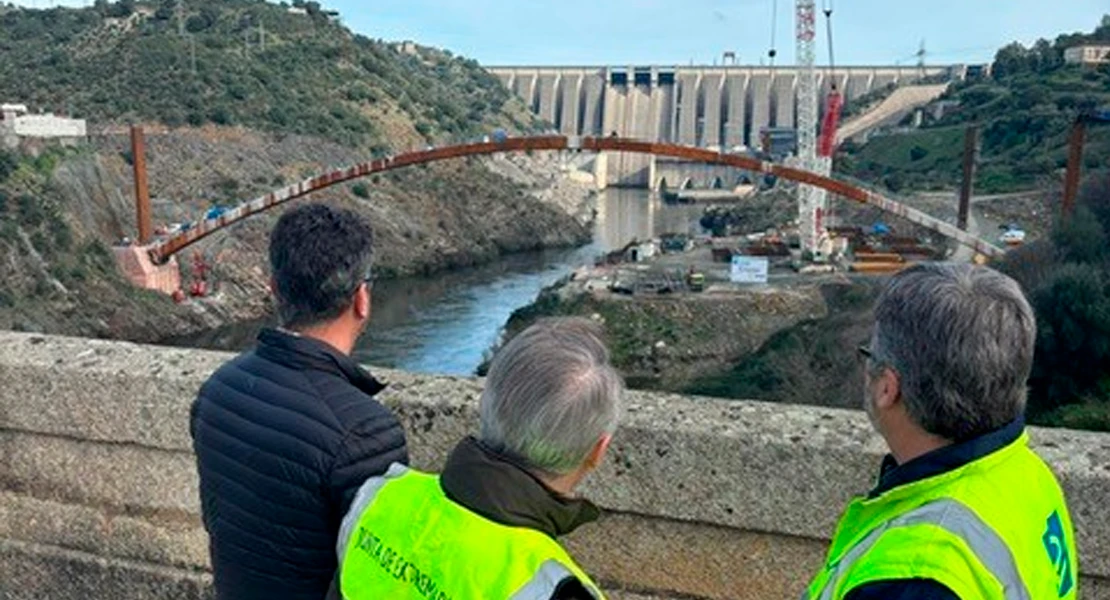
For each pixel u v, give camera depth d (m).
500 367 1.76
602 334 1.89
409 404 3.02
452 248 124.75
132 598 3.46
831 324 59.16
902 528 1.46
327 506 2.10
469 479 1.63
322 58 171.50
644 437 2.80
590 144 81.00
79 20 165.50
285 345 2.23
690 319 74.94
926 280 1.62
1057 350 40.34
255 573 2.16
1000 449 1.53
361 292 2.33
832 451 2.63
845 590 1.44
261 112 141.00
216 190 116.00
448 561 1.56
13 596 3.62
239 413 2.20
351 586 1.66
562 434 1.67
